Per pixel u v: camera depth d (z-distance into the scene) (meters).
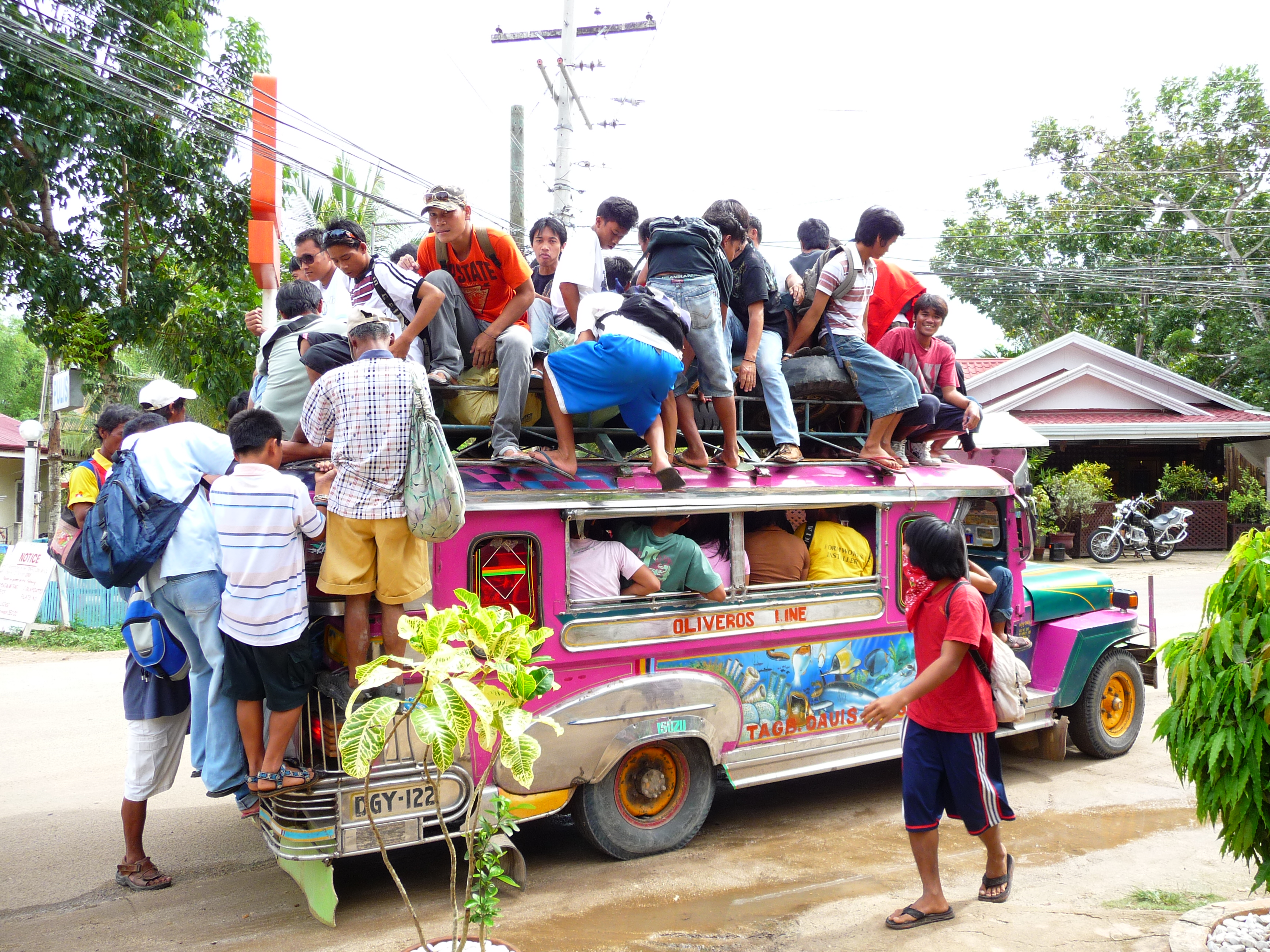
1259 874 3.51
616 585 4.72
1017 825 5.39
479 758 4.21
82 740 7.24
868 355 5.59
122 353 15.87
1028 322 27.47
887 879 4.59
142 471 4.21
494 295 4.87
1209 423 19.20
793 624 5.24
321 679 4.07
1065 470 21.73
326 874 4.00
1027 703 5.82
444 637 2.67
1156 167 24.56
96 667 9.97
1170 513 19.44
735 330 5.56
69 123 11.53
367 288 4.68
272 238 9.20
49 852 5.06
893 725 5.68
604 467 4.77
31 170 11.95
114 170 12.59
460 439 4.83
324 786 3.89
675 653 4.87
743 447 5.39
